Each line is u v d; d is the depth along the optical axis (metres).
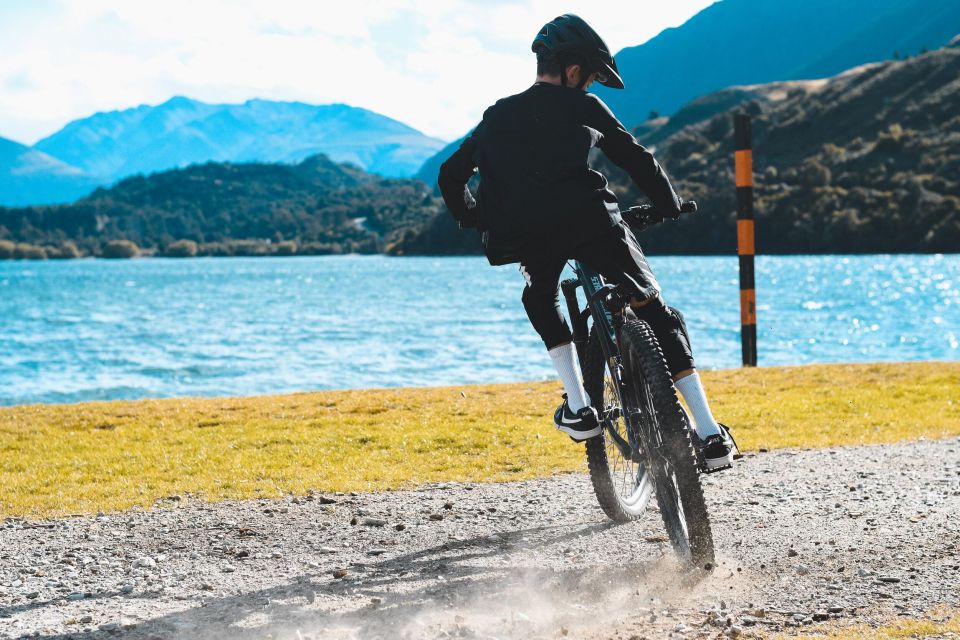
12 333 48.47
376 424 9.12
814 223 169.25
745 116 14.97
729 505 5.58
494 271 152.25
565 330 4.17
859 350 35.94
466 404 10.23
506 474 6.89
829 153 195.88
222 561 4.67
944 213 159.75
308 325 50.88
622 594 3.94
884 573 4.07
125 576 4.42
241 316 59.56
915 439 8.00
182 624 3.65
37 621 3.76
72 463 7.55
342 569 4.45
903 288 80.88
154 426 9.27
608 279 3.91
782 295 73.25
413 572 4.37
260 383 27.81
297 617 3.70
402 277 132.50
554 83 4.09
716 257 175.62
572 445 7.96
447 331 45.00
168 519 5.59
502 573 4.30
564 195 3.87
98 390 26.98
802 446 7.73
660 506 4.14
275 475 6.94
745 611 3.63
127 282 130.62
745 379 12.23
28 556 4.83
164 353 37.31
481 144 4.05
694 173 198.75
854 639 3.22
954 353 34.84
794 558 4.38
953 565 4.14
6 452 8.09
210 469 7.22
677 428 3.68
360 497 6.13
